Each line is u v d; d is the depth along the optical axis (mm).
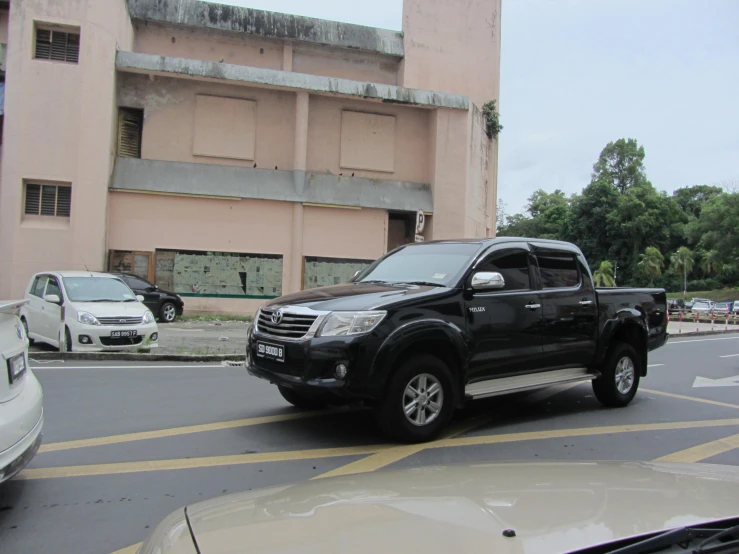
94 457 4809
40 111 18453
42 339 10961
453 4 25953
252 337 5637
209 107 21594
